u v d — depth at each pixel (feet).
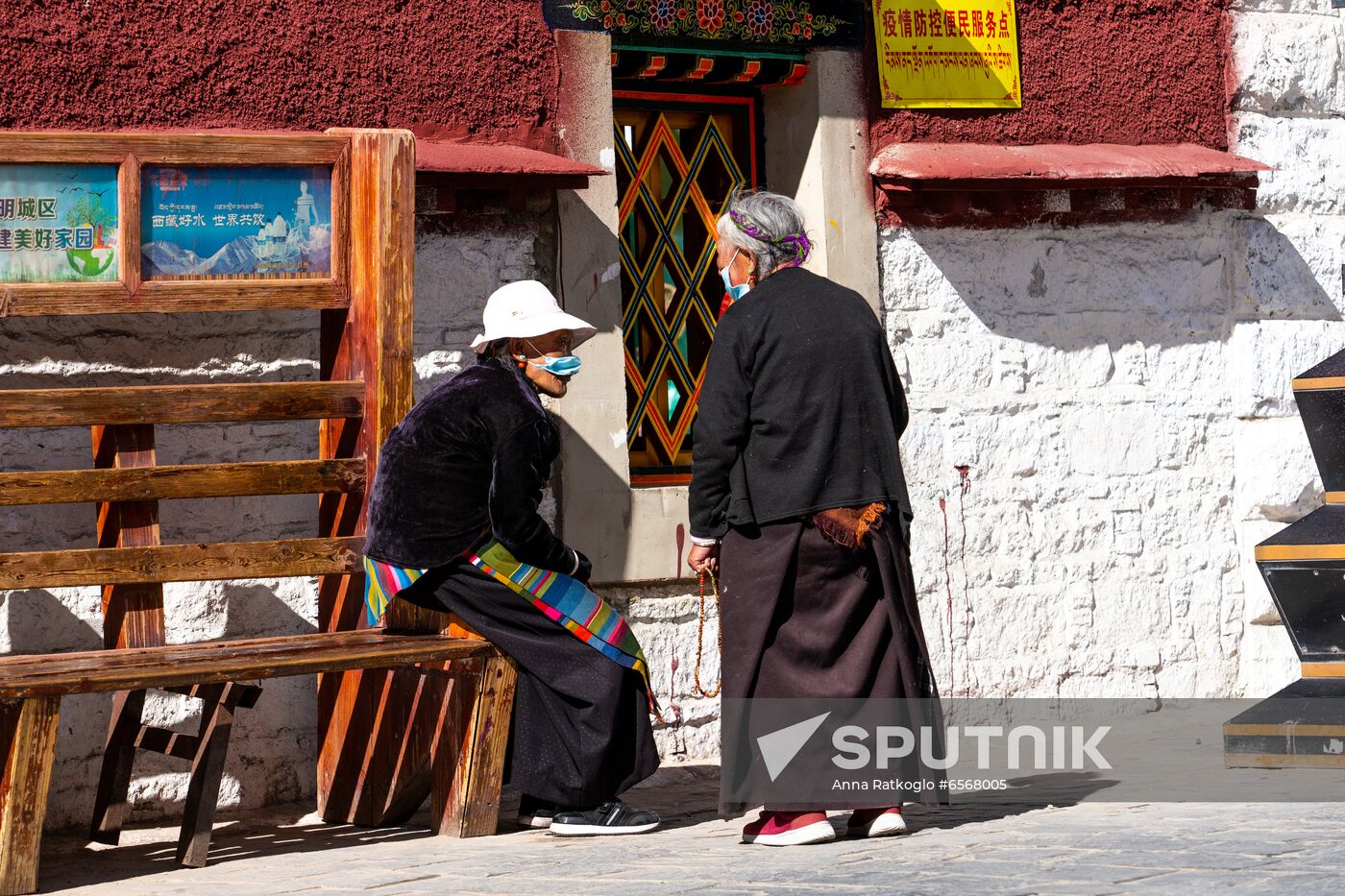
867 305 30.96
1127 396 49.19
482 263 40.78
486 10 41.22
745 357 30.01
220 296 35.04
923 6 46.73
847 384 29.96
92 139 33.83
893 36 46.26
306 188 35.91
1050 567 47.91
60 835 35.29
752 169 46.50
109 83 36.94
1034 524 47.75
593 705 32.37
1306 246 51.65
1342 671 38.04
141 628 34.06
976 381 47.19
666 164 45.37
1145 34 49.96
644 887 24.93
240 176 35.35
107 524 35.22
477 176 39.17
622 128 44.70
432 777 33.53
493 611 32.40
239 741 37.50
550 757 32.58
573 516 41.37
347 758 36.04
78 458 36.19
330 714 36.91
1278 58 51.65
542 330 32.81
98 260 34.14
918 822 31.96
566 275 41.73
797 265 31.32
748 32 44.21
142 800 36.42
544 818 33.65
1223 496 50.44
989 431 47.21
